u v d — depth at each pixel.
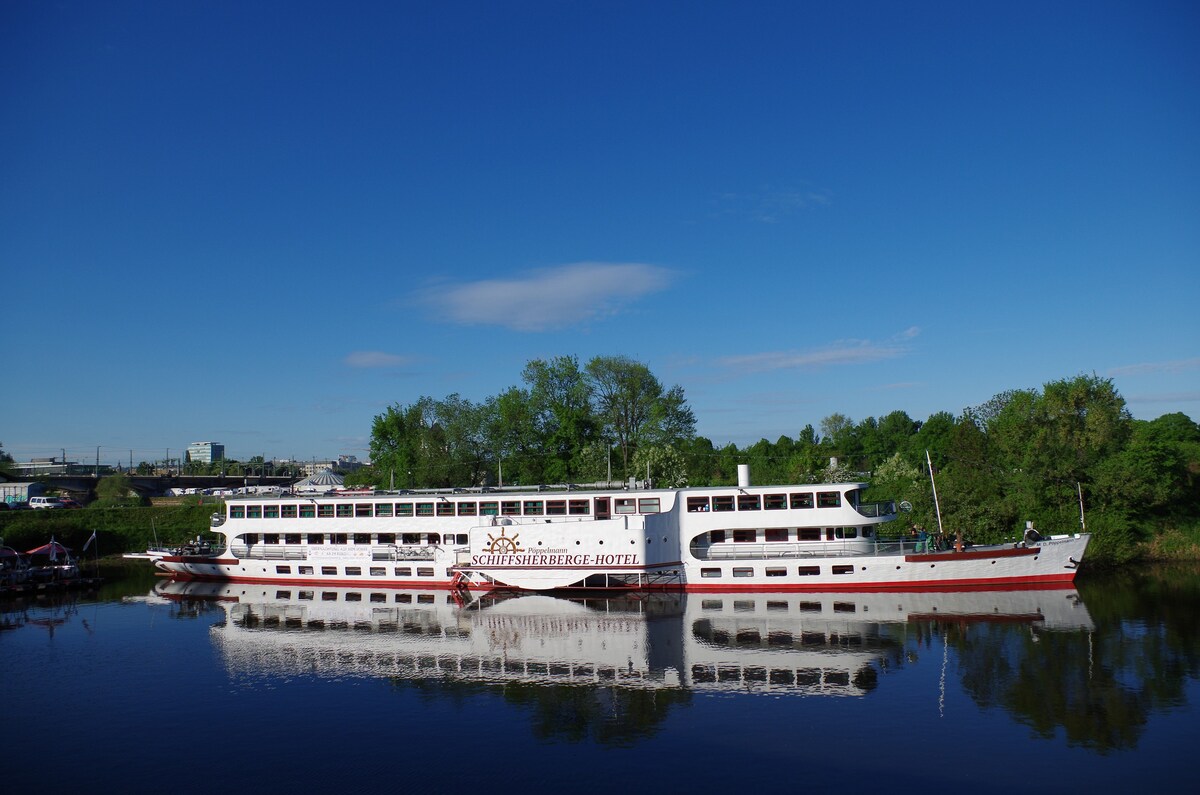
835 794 23.89
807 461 113.56
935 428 126.44
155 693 35.78
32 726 31.50
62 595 64.31
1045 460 74.69
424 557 61.69
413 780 25.75
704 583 57.69
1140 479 72.12
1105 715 30.00
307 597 60.38
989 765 25.75
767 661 38.34
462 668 38.59
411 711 32.44
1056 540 54.62
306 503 65.75
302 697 34.72
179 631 48.91
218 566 68.31
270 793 25.06
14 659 42.22
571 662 39.09
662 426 105.75
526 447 111.50
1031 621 45.72
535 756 27.38
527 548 58.12
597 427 111.19
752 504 57.25
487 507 61.00
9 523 91.19
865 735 28.52
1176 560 72.50
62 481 156.88
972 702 31.81
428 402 116.38
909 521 76.06
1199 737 27.69
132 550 95.75
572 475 106.06
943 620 46.31
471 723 30.78
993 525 74.19
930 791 23.95
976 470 82.19
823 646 40.94
